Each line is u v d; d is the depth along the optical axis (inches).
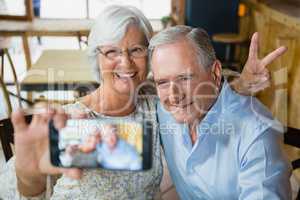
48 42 148.5
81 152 29.2
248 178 36.6
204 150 39.6
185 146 41.4
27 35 149.3
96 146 29.2
